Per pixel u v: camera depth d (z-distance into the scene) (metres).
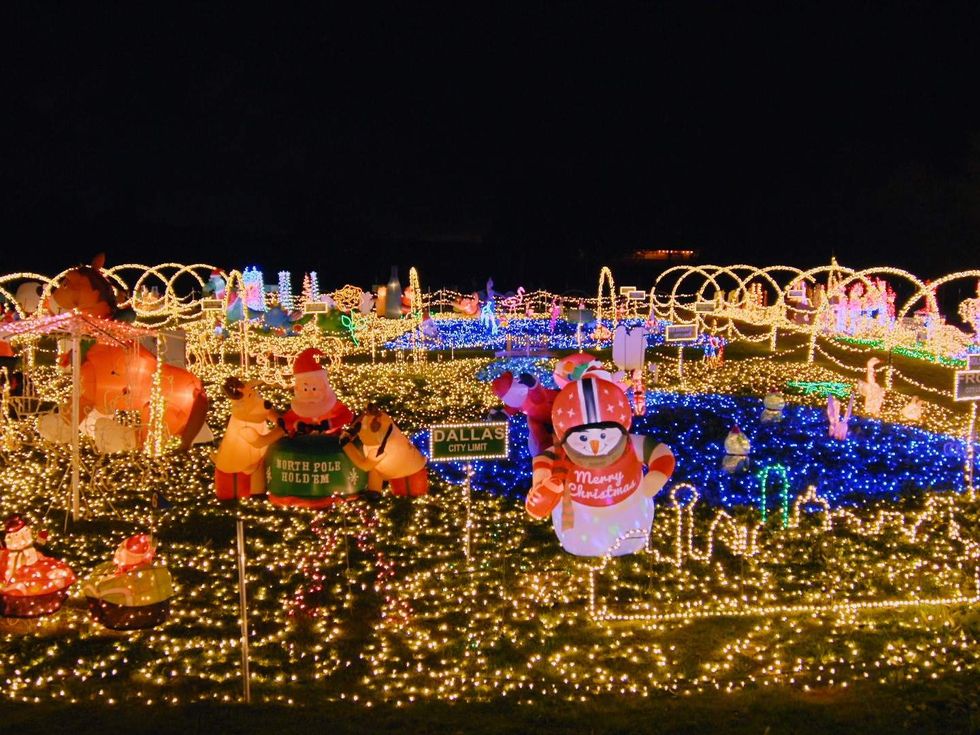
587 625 8.04
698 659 7.39
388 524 10.80
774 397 16.62
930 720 6.41
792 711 6.54
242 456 9.96
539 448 10.52
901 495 11.93
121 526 10.76
